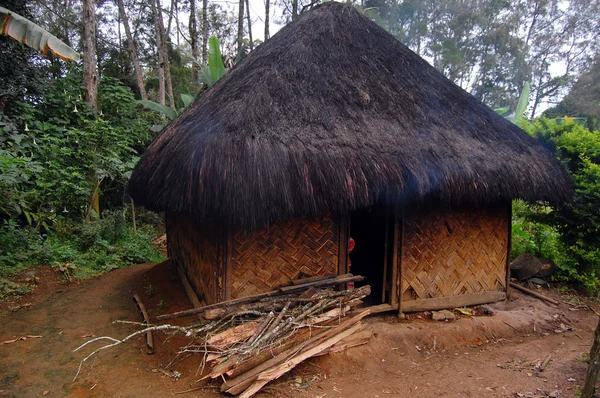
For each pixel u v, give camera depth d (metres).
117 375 3.38
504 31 26.55
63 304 5.08
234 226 3.64
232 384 3.01
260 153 3.15
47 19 18.92
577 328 4.81
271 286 3.87
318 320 3.56
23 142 7.29
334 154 3.47
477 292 4.96
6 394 3.10
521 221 8.38
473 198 4.08
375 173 3.52
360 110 4.13
